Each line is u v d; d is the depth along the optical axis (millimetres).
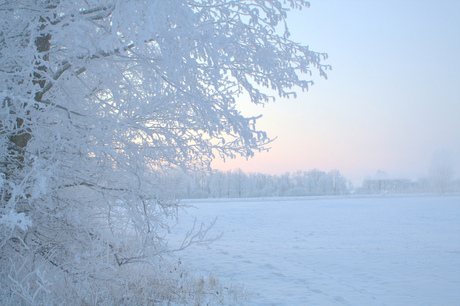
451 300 5582
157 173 4465
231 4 3680
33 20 3434
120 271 4672
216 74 3195
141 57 3451
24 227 2145
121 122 3498
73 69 3840
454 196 70438
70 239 3877
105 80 3877
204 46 3043
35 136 3463
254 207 42750
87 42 2822
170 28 2670
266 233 17562
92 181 3830
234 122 3332
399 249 11477
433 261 9258
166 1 2539
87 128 3725
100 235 3695
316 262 9039
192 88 3652
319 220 24656
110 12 3215
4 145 3535
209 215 30203
